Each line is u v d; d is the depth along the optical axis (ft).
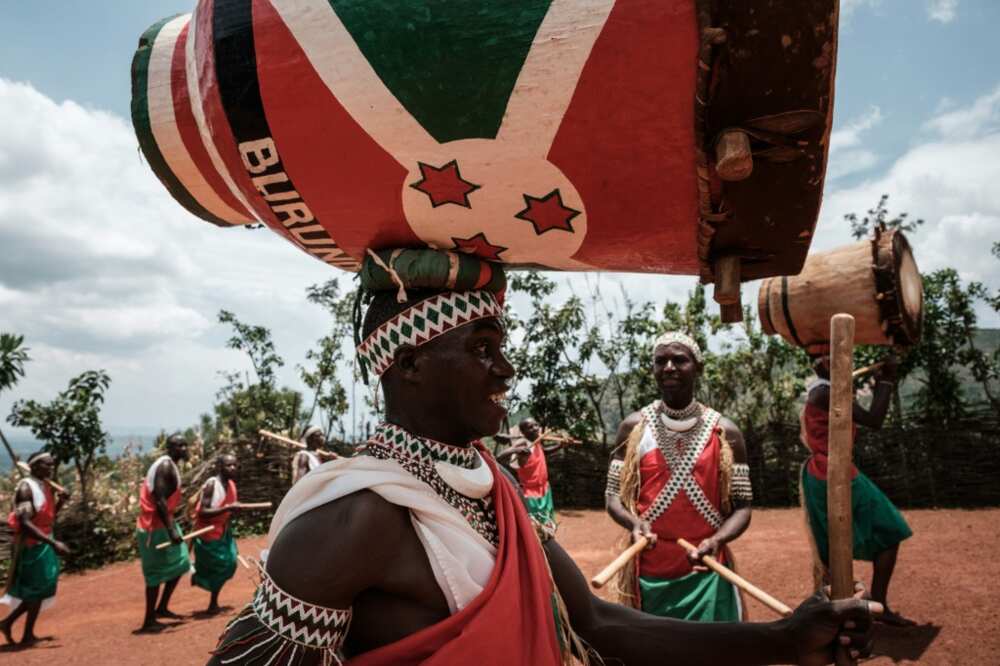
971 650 15.55
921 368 45.55
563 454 50.26
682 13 3.35
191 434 52.95
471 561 4.20
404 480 4.17
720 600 10.75
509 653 4.02
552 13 3.48
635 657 5.23
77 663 19.90
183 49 4.83
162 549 23.50
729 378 50.47
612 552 12.07
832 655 4.97
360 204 4.21
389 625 4.06
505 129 3.69
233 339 57.72
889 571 17.46
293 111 3.90
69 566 35.81
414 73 3.64
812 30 3.26
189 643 21.29
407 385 4.54
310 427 30.19
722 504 11.32
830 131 3.57
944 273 44.96
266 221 4.69
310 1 3.78
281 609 3.76
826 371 16.44
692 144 3.61
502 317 4.79
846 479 5.04
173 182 5.09
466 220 4.17
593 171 3.78
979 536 29.19
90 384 38.68
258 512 44.14
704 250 4.23
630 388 58.34
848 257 15.17
